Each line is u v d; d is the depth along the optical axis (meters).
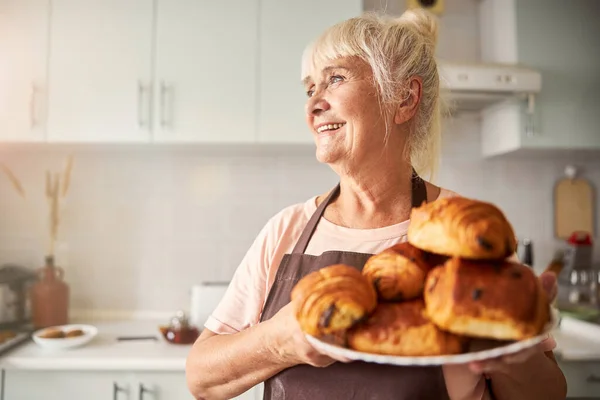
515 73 1.81
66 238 2.14
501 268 0.42
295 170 2.18
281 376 0.72
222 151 2.12
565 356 1.56
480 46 2.24
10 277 1.91
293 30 1.87
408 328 0.42
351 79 0.75
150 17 1.86
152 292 2.15
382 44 0.76
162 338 1.80
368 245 0.77
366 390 0.67
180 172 2.17
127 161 2.16
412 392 0.65
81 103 1.85
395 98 0.76
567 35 1.96
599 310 1.94
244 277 0.86
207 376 0.73
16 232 2.13
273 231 0.86
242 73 1.86
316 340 0.44
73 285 2.14
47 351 1.62
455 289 0.40
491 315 0.39
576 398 1.58
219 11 1.87
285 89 1.86
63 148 2.05
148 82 1.85
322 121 0.76
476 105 2.07
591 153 2.10
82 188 2.15
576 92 1.95
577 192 2.21
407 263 0.47
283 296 0.76
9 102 1.85
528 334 0.39
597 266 2.16
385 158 0.77
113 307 2.14
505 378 0.66
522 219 2.21
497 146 2.07
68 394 1.55
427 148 0.85
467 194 2.21
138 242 2.15
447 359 0.39
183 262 2.16
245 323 0.83
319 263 0.75
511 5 1.97
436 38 0.86
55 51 1.85
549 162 2.22
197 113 1.86
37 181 2.14
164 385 1.57
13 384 1.55
